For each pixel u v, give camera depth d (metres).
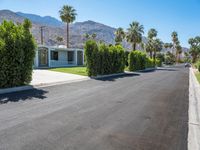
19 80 14.44
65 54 48.88
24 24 15.16
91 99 11.61
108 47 28.44
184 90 16.80
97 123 7.55
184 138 6.54
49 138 6.07
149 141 6.20
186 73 40.53
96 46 25.06
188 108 10.52
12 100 10.52
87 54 24.14
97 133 6.61
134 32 62.75
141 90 15.69
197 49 115.31
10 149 5.34
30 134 6.30
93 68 24.45
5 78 13.42
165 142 6.18
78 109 9.32
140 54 46.06
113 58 29.91
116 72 31.25
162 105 10.91
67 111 8.91
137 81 21.88
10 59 13.61
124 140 6.17
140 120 8.13
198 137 6.68
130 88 16.50
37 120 7.56
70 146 5.63
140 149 5.65
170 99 12.67
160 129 7.23
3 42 13.23
